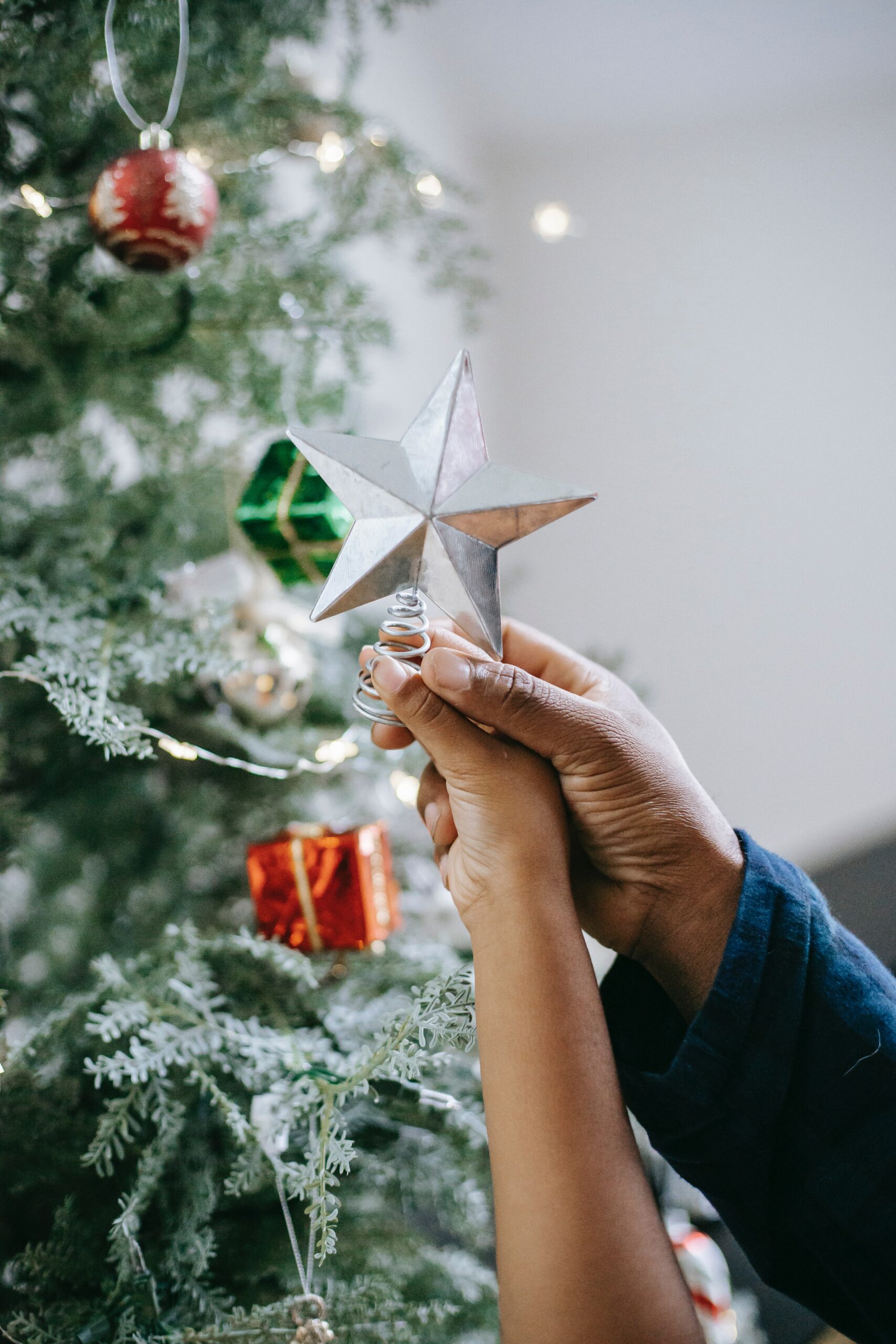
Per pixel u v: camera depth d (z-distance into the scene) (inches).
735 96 67.6
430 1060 19.9
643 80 66.1
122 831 29.8
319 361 30.2
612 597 74.0
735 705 71.4
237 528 27.9
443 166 66.6
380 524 19.4
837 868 60.0
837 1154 18.3
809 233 69.1
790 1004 18.4
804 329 69.6
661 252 72.4
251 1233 22.2
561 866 18.9
